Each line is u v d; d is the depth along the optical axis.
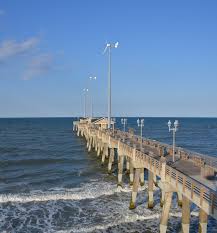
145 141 34.19
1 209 27.94
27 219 25.78
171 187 18.84
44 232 23.31
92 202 29.16
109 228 23.45
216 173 20.25
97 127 57.34
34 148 71.75
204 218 16.95
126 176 38.72
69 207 28.14
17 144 81.12
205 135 116.94
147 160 22.34
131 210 26.50
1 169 46.94
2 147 74.31
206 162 21.58
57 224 24.72
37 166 49.22
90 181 37.59
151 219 24.61
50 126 174.00
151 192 26.28
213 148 77.94
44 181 38.44
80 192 32.22
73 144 78.25
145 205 27.44
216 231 22.64
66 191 33.00
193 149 75.62
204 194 14.79
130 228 23.33
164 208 19.05
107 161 48.09
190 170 20.97
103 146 45.97
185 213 17.38
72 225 24.41
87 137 66.50
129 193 31.20
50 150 67.81
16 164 51.09
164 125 194.25
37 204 29.03
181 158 25.00
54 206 28.50
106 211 26.80
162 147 28.36
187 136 111.06
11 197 30.61
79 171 43.88
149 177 26.23
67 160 53.72
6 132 126.56
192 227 23.27
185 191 16.55
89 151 61.62
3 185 36.59
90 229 23.39
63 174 42.38
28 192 33.16
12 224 24.88
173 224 23.67
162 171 19.03
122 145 30.64
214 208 13.93
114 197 30.27
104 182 36.75
